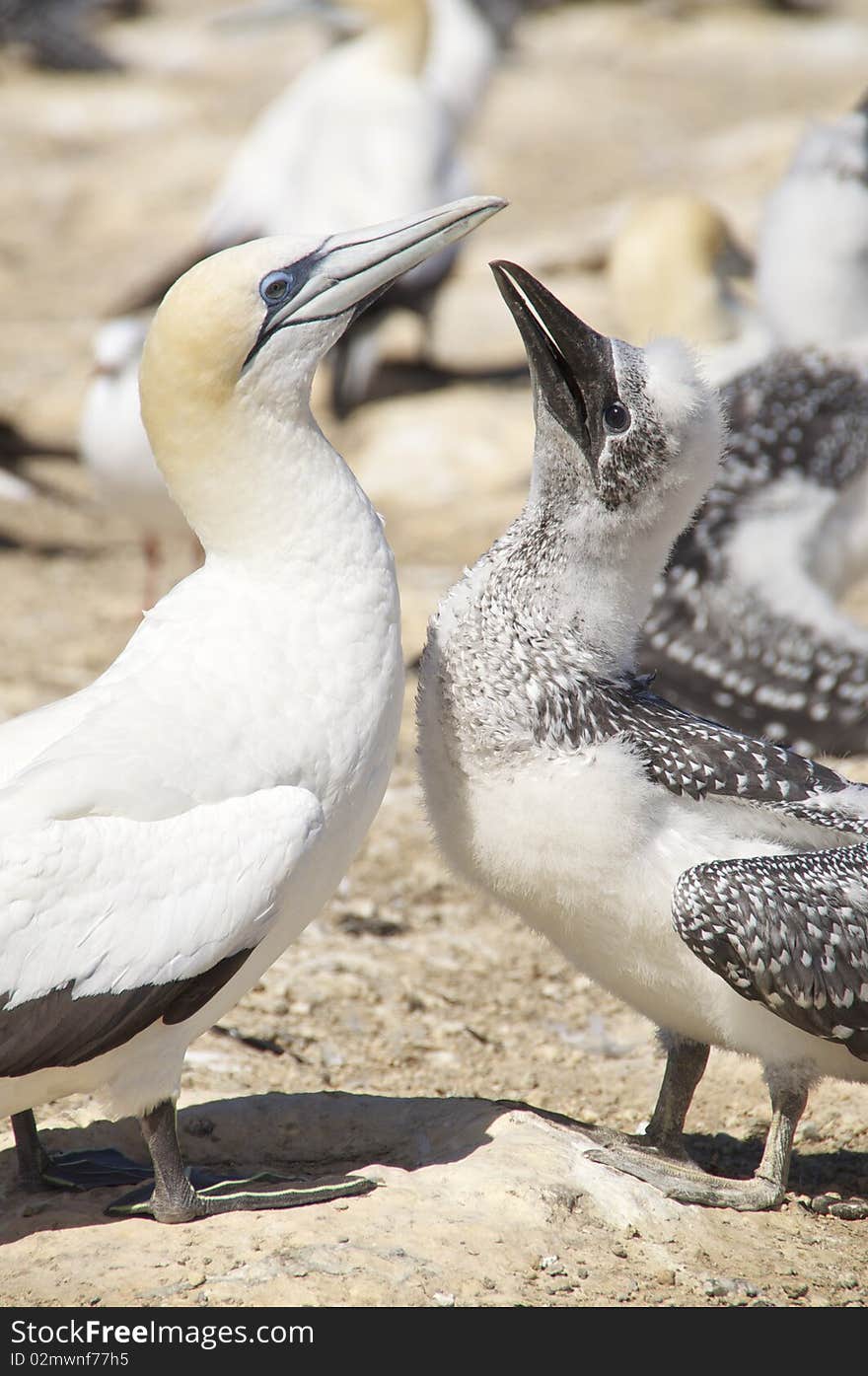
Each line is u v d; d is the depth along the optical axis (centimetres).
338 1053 1327
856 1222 1066
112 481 2377
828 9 7019
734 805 1040
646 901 1018
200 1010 934
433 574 2559
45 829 877
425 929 1587
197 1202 966
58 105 5597
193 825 904
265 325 984
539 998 1466
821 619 1686
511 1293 907
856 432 1798
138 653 979
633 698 1083
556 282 3809
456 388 3462
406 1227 953
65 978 873
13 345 3769
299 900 952
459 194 3578
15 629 2311
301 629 972
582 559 1078
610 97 5791
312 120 3456
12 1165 1055
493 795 1030
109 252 4575
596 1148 1061
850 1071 1062
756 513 1731
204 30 6500
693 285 2633
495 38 5494
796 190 1933
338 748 962
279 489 988
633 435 1070
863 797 1089
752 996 1004
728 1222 1024
